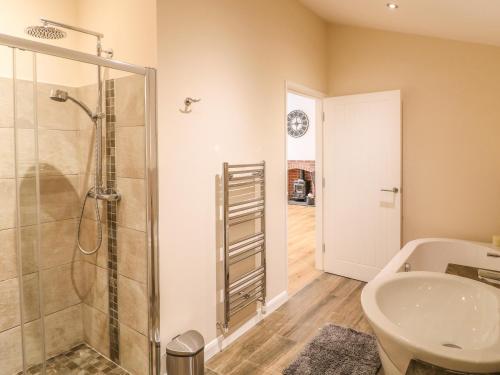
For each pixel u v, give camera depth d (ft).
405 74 11.66
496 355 3.67
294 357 7.93
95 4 7.70
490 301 4.92
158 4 6.64
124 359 7.53
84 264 8.09
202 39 7.64
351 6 10.00
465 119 10.75
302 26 11.47
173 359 6.63
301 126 29.73
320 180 13.44
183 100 7.24
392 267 8.51
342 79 12.89
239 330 8.93
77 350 8.15
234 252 8.68
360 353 7.95
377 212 12.07
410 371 3.84
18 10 7.39
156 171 6.77
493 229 10.51
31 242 7.40
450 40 10.82
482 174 10.60
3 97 6.96
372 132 11.99
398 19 9.96
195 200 7.64
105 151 7.42
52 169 7.59
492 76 10.28
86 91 7.80
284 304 10.68
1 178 6.98
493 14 7.30
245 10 8.90
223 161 8.35
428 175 11.46
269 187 10.12
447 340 5.08
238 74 8.72
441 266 10.54
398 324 5.24
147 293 6.88
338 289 11.80
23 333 7.00
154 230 6.79
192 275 7.65
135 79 6.77
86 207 7.89
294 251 16.24
